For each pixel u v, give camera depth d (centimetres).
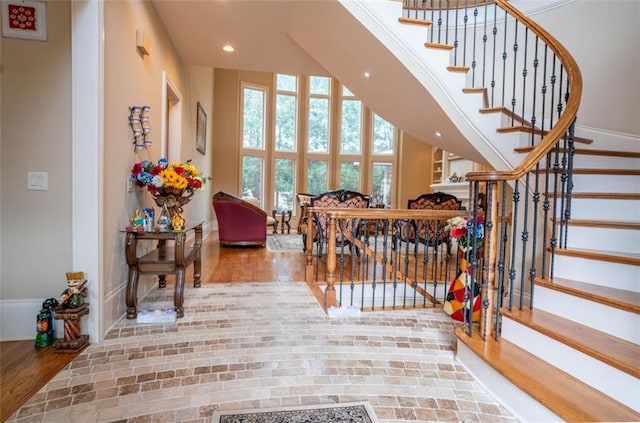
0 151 205
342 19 303
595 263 196
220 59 463
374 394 164
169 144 450
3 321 208
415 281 312
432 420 146
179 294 249
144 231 242
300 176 982
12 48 204
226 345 210
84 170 208
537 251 283
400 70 315
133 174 262
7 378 167
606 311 166
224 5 329
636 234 209
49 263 212
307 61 460
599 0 345
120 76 244
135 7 274
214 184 868
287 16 347
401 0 298
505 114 316
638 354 143
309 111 989
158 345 207
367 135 1002
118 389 161
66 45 209
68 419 139
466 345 189
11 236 208
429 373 184
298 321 252
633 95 328
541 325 174
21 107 206
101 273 213
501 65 402
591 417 127
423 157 984
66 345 196
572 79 237
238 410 149
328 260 282
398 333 237
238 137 891
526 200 201
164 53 367
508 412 153
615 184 272
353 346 214
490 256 195
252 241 578
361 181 1008
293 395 161
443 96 307
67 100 210
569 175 223
